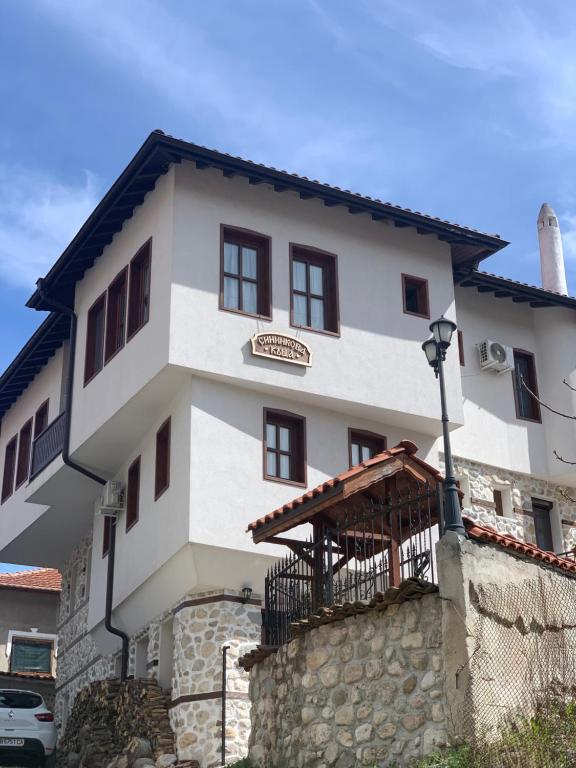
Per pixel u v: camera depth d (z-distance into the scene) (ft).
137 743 62.59
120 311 72.54
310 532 64.95
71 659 87.76
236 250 68.03
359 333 70.08
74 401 75.77
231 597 63.67
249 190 69.15
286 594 47.11
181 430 64.80
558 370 81.00
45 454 80.53
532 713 37.93
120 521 73.36
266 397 66.69
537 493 78.64
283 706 45.03
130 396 67.21
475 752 35.81
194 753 61.46
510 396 79.56
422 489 43.50
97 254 76.07
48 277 77.46
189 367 63.87
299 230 70.18
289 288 68.54
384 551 46.09
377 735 39.37
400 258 73.61
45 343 86.63
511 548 40.01
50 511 84.33
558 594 40.68
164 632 67.97
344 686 41.50
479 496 75.31
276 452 66.49
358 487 43.27
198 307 65.10
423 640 38.75
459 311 79.51
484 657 37.47
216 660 62.49
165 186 67.77
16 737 71.26
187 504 62.54
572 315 82.53
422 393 71.00
